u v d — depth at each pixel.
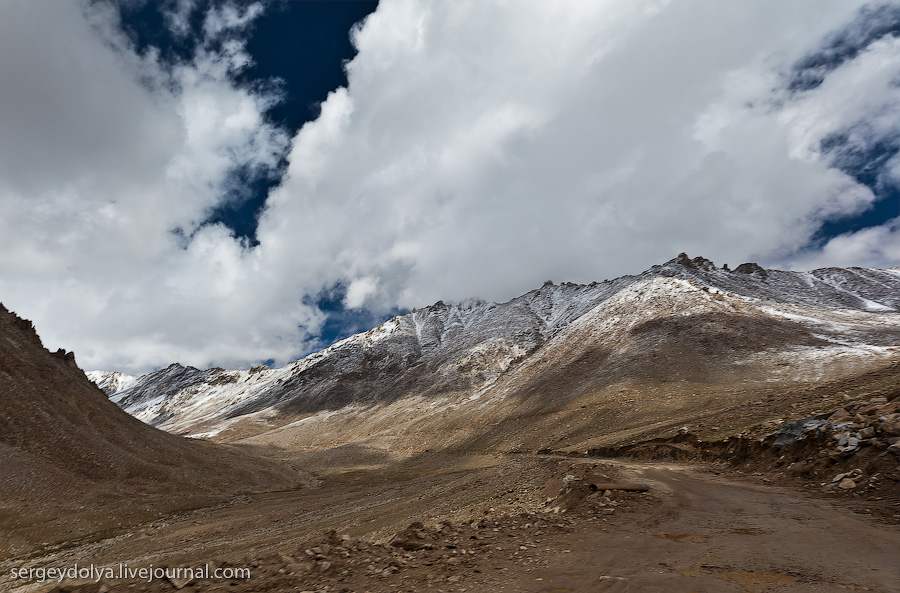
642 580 7.94
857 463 15.59
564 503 16.22
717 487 18.42
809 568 8.09
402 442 129.62
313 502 50.47
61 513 36.25
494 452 88.38
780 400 39.22
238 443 173.12
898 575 7.53
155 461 55.50
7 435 41.94
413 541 11.41
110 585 8.65
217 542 30.08
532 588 7.89
